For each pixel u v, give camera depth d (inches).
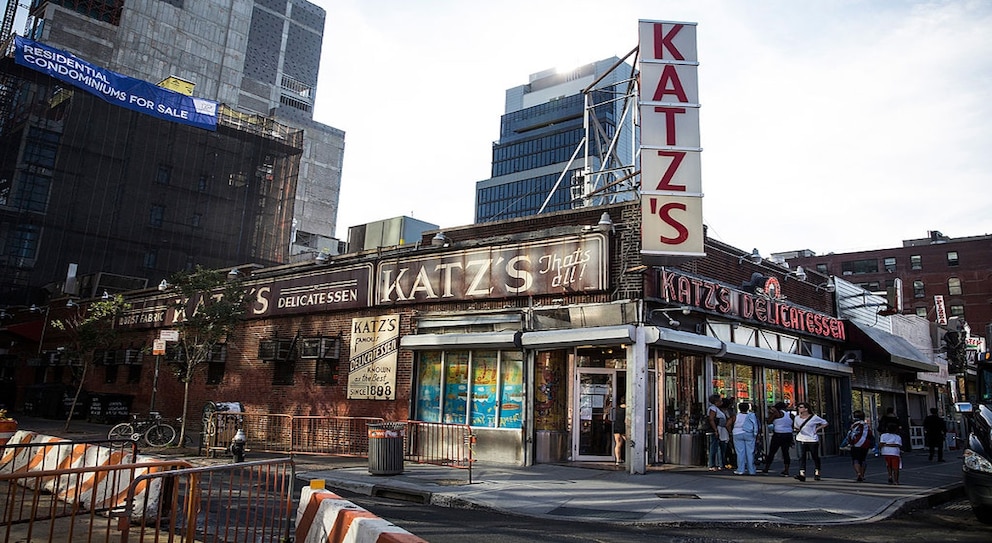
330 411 740.0
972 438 387.2
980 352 484.4
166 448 667.4
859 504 413.1
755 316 694.5
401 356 692.1
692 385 622.5
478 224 692.7
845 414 852.6
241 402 839.7
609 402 613.0
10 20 3221.0
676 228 556.4
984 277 3043.8
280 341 797.9
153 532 288.0
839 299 914.7
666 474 533.3
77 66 2188.7
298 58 5738.2
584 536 312.3
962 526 370.0
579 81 5856.3
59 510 334.0
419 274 697.0
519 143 5413.4
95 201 2443.4
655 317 571.5
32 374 1365.7
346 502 223.1
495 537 303.7
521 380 605.6
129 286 1408.7
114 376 1111.6
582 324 583.8
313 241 1985.7
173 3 3971.5
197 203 2696.9
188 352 710.5
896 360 859.4
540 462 594.6
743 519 355.9
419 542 166.7
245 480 483.5
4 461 446.6
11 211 2279.8
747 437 555.8
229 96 4195.4
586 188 820.6
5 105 2502.5
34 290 2249.0
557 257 609.6
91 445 377.1
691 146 579.5
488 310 638.5
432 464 593.3
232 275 905.5
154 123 2623.0
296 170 3002.0
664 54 606.5
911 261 3248.0
